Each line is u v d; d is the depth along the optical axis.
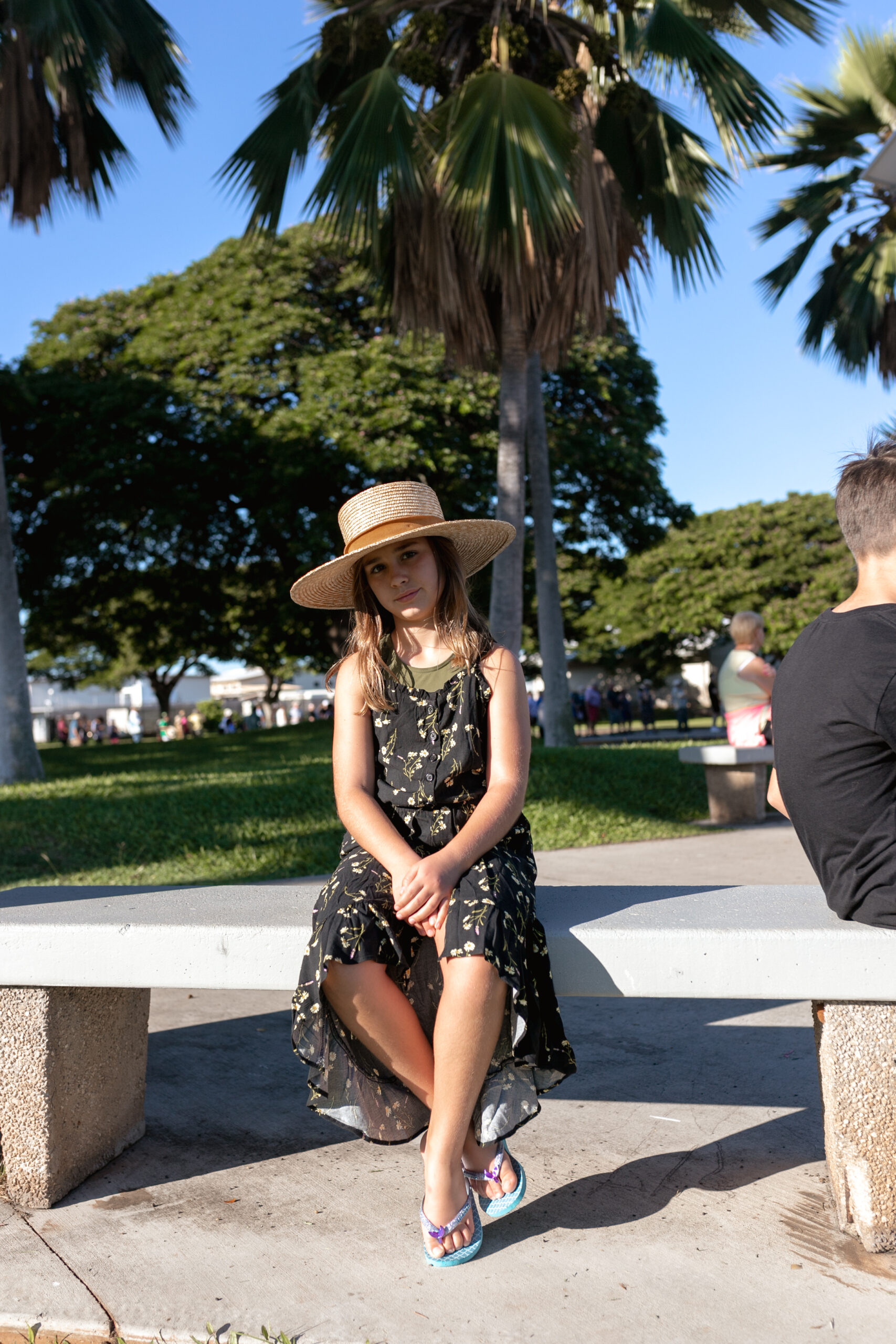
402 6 8.88
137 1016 2.38
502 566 9.57
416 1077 1.90
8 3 9.44
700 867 5.87
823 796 1.85
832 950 1.82
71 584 20.20
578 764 9.52
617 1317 1.61
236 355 18.42
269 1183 2.14
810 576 32.28
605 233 8.63
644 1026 3.22
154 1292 1.72
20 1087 2.05
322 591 2.23
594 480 19.95
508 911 1.81
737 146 8.56
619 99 8.80
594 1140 2.31
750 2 9.00
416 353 17.45
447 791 2.04
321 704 48.09
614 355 18.28
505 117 7.60
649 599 34.22
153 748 17.48
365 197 7.75
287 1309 1.66
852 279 15.12
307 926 1.97
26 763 9.76
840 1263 1.76
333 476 17.52
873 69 13.77
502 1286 1.71
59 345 20.42
